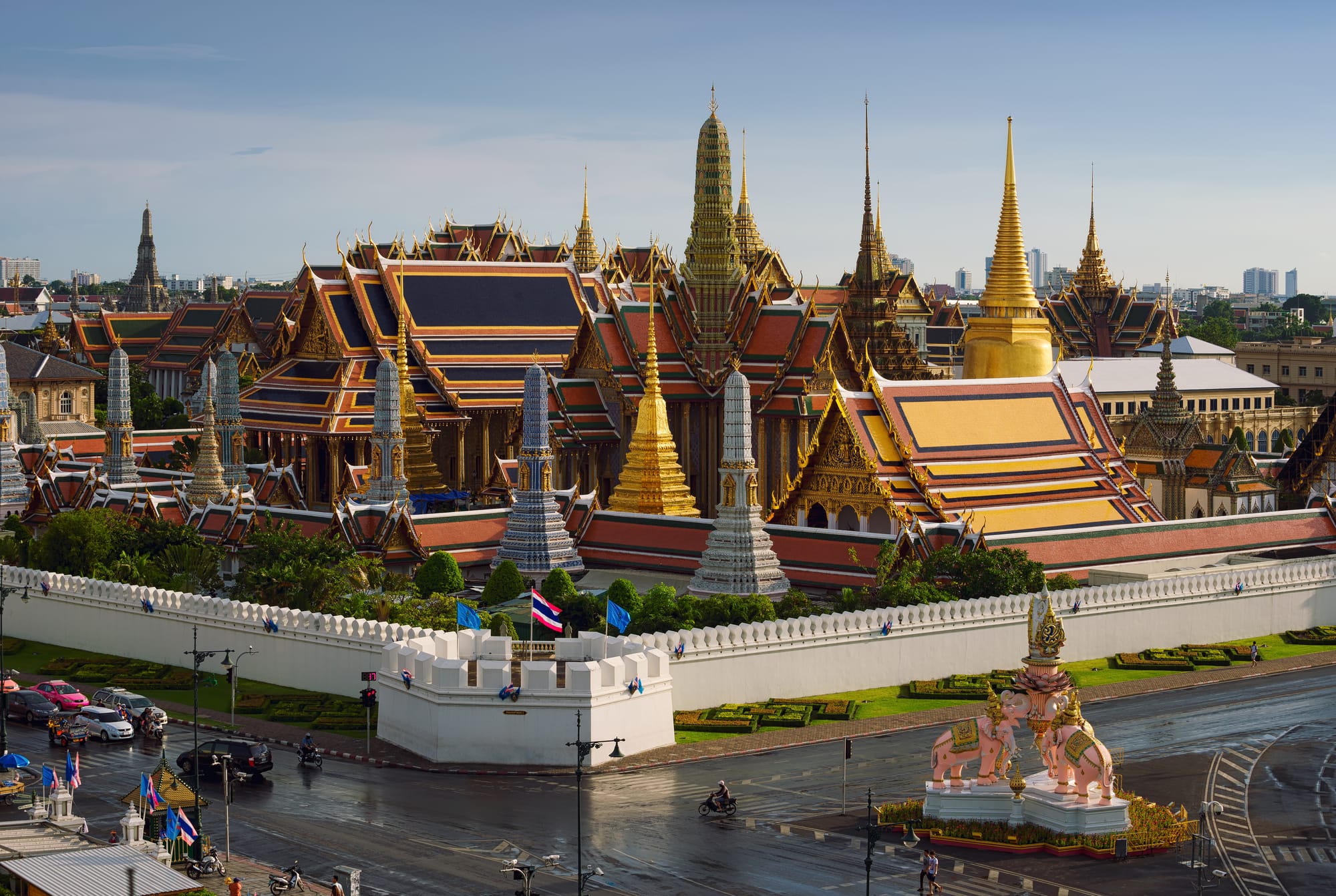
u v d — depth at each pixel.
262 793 87.50
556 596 122.69
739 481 129.25
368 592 129.00
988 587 122.62
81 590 123.25
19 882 67.38
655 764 94.00
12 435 172.25
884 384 149.12
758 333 199.50
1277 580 132.25
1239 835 82.62
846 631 111.25
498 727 93.38
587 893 72.38
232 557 148.00
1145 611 124.94
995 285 194.00
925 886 73.56
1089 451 156.88
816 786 89.50
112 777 89.19
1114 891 74.06
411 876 74.44
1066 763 81.94
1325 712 107.69
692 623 111.62
